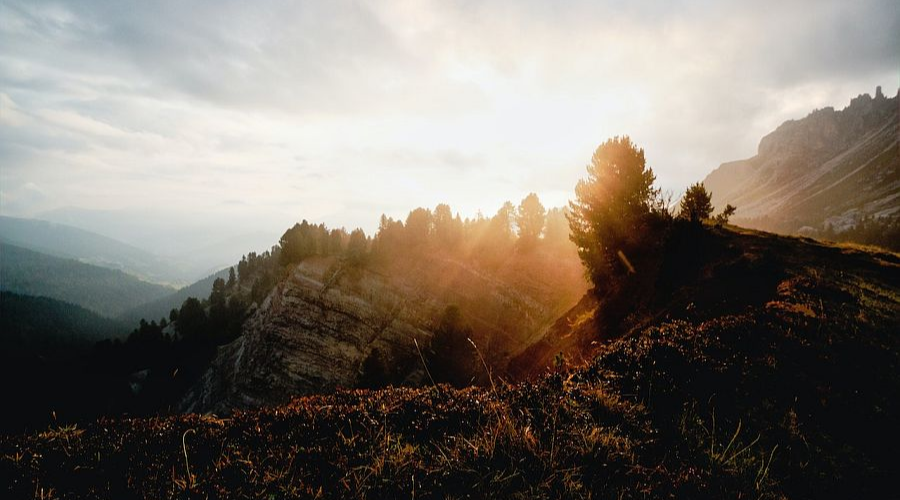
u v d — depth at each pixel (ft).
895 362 24.57
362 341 312.09
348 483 10.70
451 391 17.44
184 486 10.36
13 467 10.75
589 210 98.12
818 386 20.93
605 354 23.39
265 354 294.46
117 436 12.84
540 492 10.42
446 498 10.18
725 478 12.79
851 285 46.96
